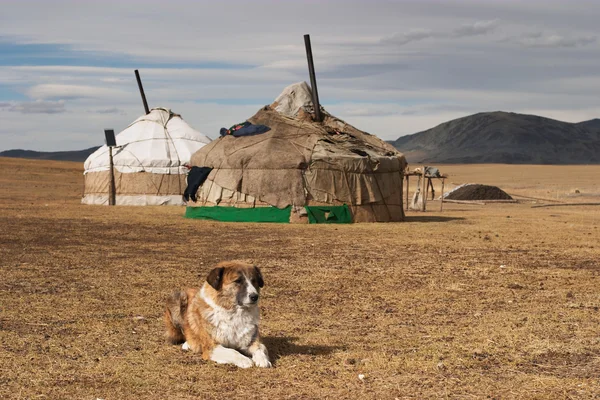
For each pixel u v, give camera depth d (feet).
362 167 92.68
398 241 67.62
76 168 304.91
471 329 29.01
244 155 93.35
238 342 23.57
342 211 91.04
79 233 71.67
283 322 30.50
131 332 27.99
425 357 24.43
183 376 21.79
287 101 104.99
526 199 178.29
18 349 25.03
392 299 36.50
